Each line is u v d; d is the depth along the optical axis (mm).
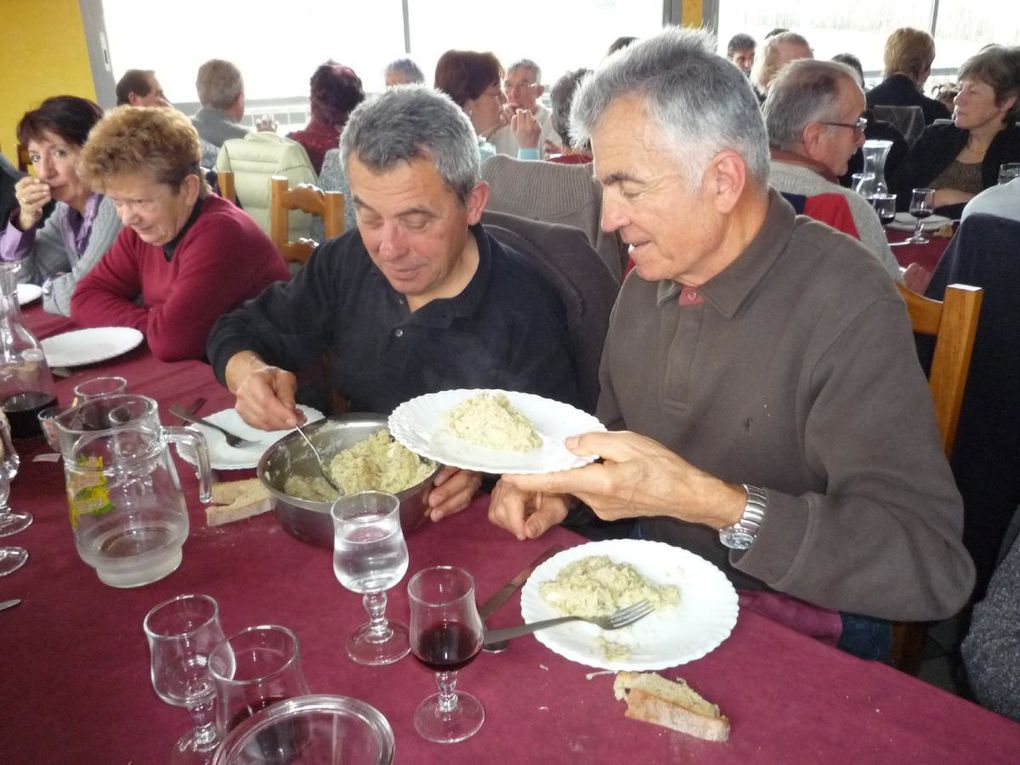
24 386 1491
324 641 938
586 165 2395
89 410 1284
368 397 1710
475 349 1578
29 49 5441
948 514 1046
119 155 1975
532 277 1634
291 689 745
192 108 6238
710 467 1314
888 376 1085
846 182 4234
